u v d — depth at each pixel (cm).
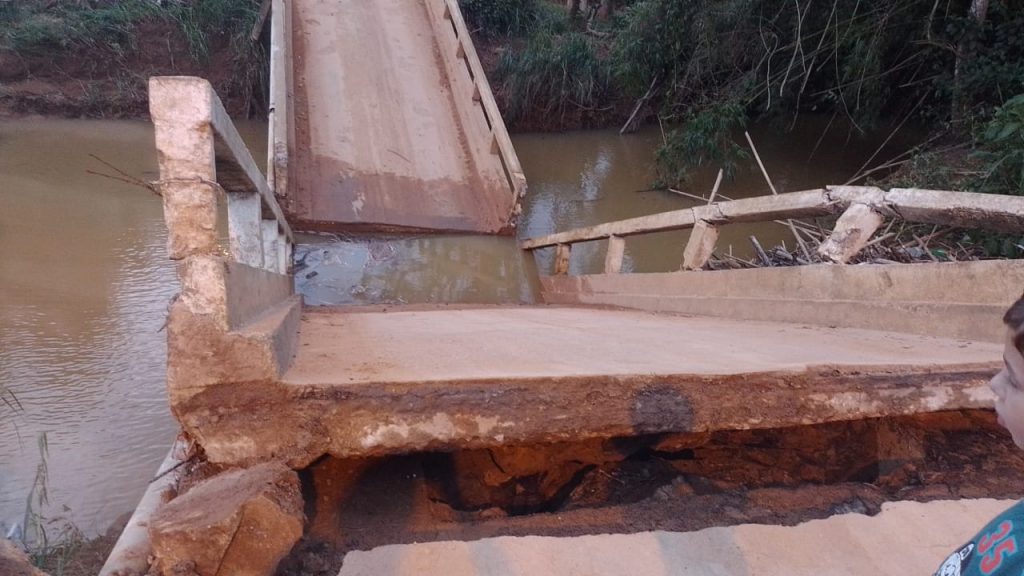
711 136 1352
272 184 973
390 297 908
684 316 605
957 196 417
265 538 218
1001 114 803
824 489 309
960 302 391
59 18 1719
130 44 1708
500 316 614
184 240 256
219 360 248
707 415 279
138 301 797
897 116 1535
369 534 272
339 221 1027
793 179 1416
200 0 1781
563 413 267
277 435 254
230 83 1720
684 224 689
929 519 281
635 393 272
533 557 254
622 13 2162
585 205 1291
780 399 284
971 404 298
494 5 2028
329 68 1259
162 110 255
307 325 502
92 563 448
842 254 476
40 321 739
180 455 312
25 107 1583
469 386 261
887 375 292
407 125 1207
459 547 257
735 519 288
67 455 559
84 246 929
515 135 1741
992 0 1107
